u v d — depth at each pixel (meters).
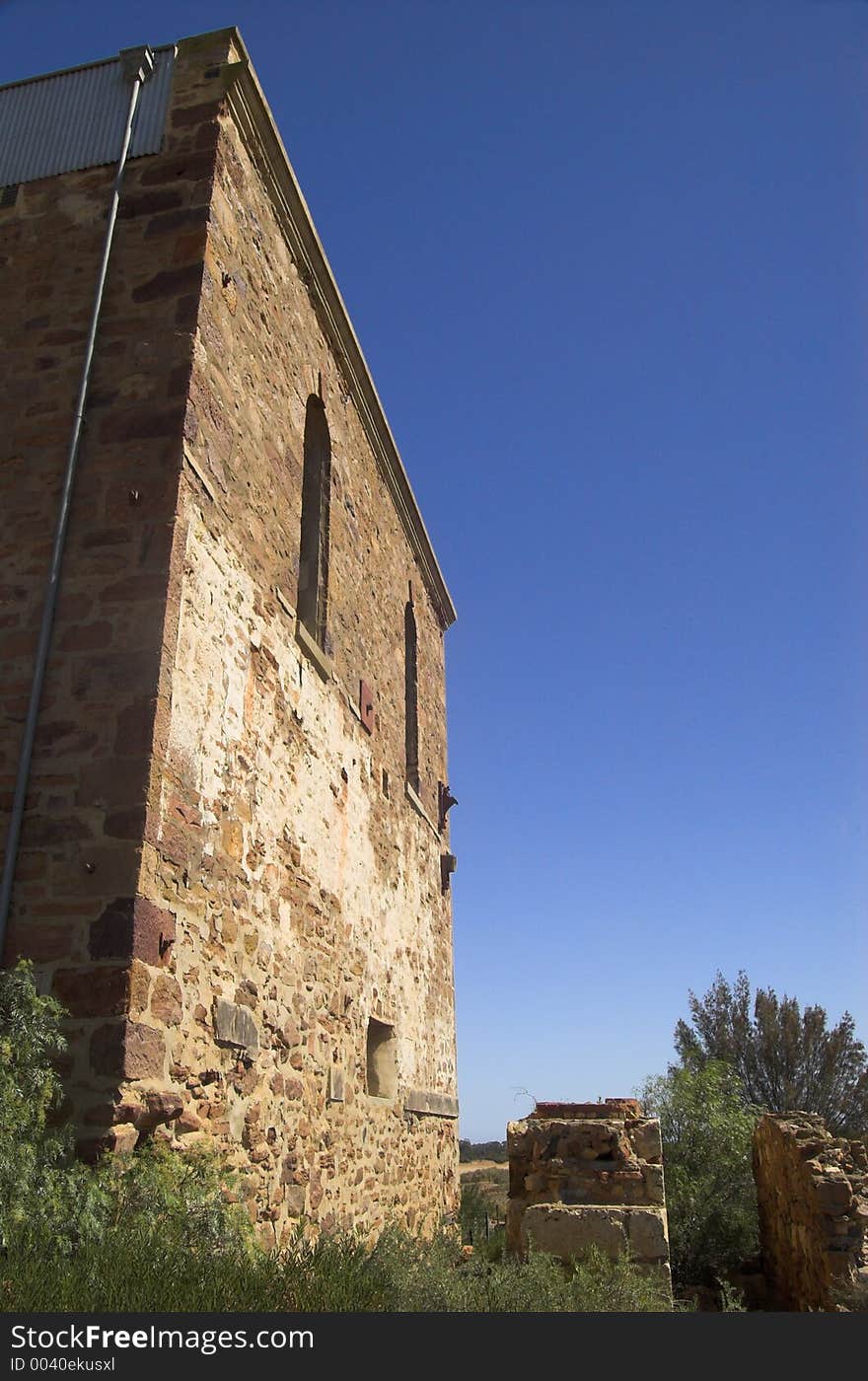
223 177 7.82
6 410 7.16
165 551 6.44
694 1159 15.60
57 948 5.57
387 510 12.88
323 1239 5.66
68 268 7.58
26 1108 4.77
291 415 9.06
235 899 6.98
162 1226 4.77
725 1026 32.62
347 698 10.28
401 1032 11.45
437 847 14.41
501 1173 31.69
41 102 8.41
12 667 6.37
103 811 5.85
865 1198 9.42
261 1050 7.23
